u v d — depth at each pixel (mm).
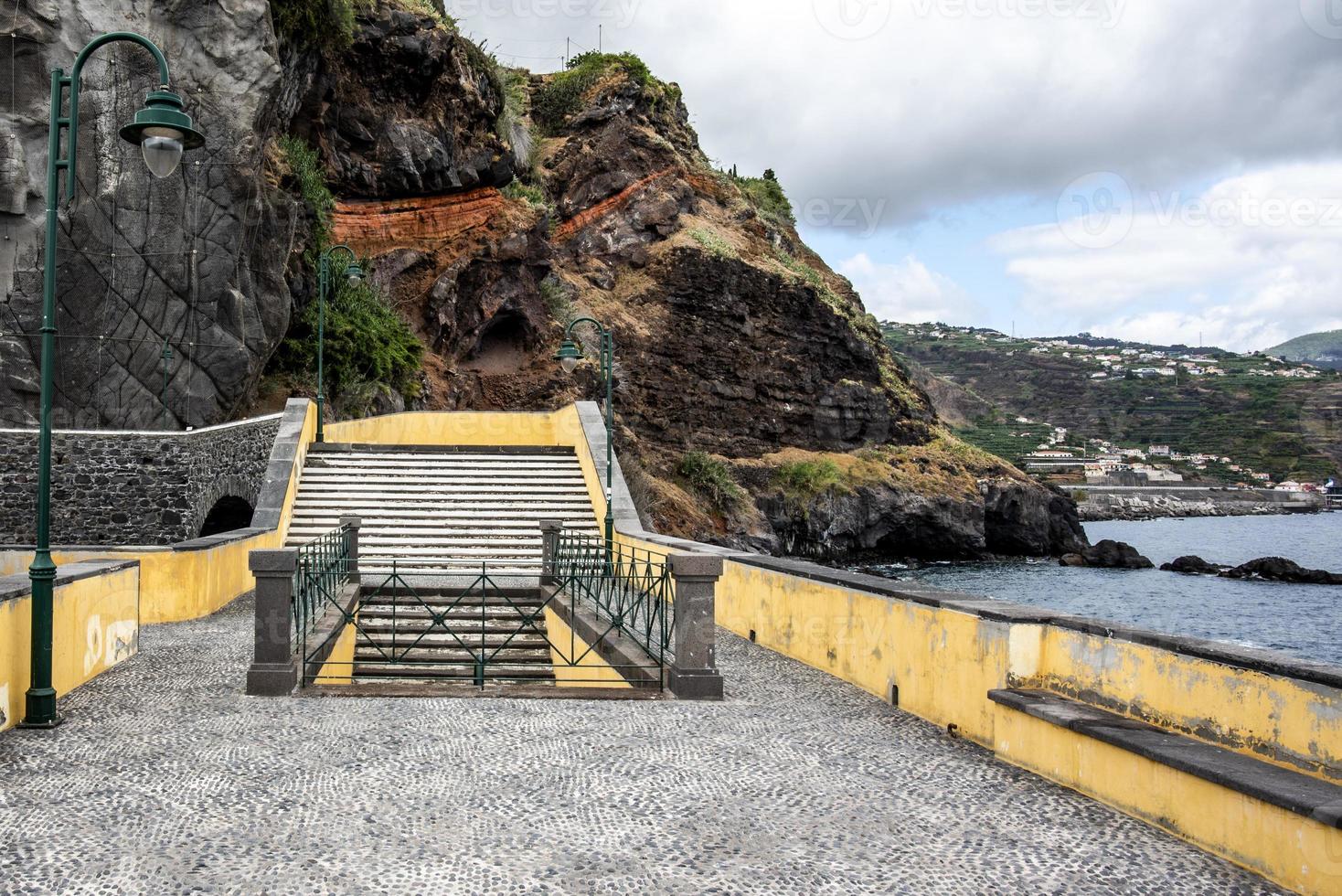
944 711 8477
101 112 24344
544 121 61062
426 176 41125
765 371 57938
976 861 5457
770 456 56625
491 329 45750
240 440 24344
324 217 34312
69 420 24094
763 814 6238
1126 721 6594
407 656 14195
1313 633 35250
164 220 24922
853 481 56656
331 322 33469
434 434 29375
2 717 7852
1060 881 5176
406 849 5531
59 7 23938
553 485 23594
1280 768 5426
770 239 67312
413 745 7727
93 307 24281
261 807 6195
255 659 9602
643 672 10406
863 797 6570
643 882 5148
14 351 23672
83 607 9914
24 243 23781
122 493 21156
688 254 56438
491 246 43406
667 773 7082
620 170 59125
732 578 14547
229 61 25766
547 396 44531
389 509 21922
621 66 63094
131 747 7543
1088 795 6562
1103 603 42281
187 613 14211
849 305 68688
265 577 9594
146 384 24750
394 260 40500
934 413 71812
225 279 25609
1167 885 5094
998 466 65688
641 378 52281
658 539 17031
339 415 32406
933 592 9305
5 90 23578
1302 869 4848
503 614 15859
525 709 9062
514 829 5887
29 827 5770
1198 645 6168
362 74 39000
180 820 5941
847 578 10844
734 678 10680
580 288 53531
